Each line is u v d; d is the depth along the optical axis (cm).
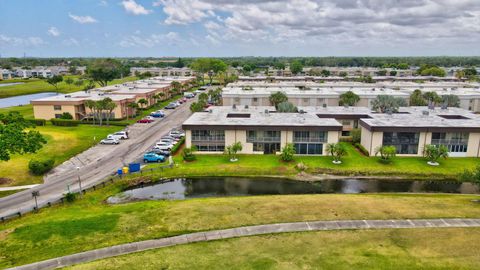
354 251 3044
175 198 4519
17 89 15788
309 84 12006
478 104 9219
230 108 7794
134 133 7544
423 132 5828
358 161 5700
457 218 3662
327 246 3128
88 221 3647
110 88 11750
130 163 5512
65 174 5103
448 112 7262
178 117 9275
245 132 5975
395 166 5475
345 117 7038
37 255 3027
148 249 3111
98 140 6912
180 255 3006
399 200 4188
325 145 5950
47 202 4144
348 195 4428
